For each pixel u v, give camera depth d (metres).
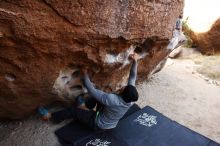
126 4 3.30
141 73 5.35
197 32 9.72
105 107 4.10
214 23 9.16
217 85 7.00
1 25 2.73
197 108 5.77
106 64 3.87
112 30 3.36
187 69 7.86
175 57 8.97
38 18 2.81
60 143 4.26
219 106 5.97
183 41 5.96
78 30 3.11
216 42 9.38
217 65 8.34
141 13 3.55
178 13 4.54
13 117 4.29
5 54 3.04
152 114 5.13
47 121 4.53
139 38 3.86
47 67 3.42
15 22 2.73
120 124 4.77
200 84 6.90
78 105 4.50
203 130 5.08
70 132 4.39
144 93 5.92
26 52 3.10
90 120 4.32
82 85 4.25
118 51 3.84
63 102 4.43
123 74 4.59
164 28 4.21
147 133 4.65
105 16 3.18
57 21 2.93
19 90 3.62
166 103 5.75
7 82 3.40
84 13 3.01
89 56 3.58
